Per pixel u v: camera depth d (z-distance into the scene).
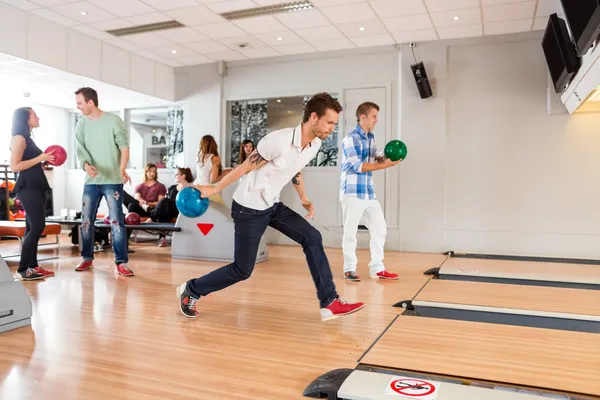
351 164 4.10
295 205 7.57
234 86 7.98
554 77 5.43
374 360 2.10
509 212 6.41
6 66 6.18
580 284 4.08
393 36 6.58
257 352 2.26
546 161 6.25
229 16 5.95
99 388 1.81
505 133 6.42
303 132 2.51
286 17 5.96
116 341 2.43
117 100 8.26
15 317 2.64
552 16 4.86
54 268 4.87
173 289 3.82
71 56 6.49
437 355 2.17
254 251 2.75
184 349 2.30
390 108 7.01
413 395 1.64
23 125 4.04
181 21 6.15
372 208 4.36
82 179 9.38
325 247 7.32
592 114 6.04
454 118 6.66
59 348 2.30
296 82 7.57
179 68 8.31
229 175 2.55
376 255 4.39
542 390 1.74
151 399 1.71
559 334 2.52
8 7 5.67
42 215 4.24
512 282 4.18
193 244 5.66
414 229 6.80
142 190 7.93
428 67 6.70
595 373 1.92
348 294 3.62
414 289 3.81
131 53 7.48
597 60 4.10
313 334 2.57
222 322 2.82
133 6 5.66
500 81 6.44
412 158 6.79
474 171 6.56
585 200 6.09
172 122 8.60
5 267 2.72
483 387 1.73
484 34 6.43
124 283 4.07
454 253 6.32
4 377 1.92
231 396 1.74
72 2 5.56
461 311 3.10
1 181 8.38
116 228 4.48
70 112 9.59
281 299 3.48
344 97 7.27
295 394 1.76
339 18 5.95
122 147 4.43
